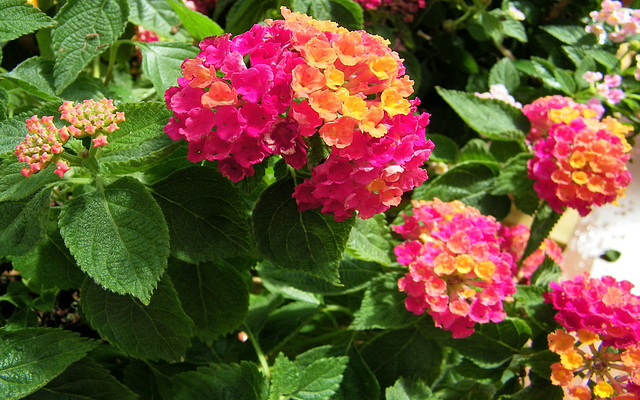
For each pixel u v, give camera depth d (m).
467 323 0.30
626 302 0.29
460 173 0.36
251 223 0.27
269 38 0.24
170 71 0.31
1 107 0.27
